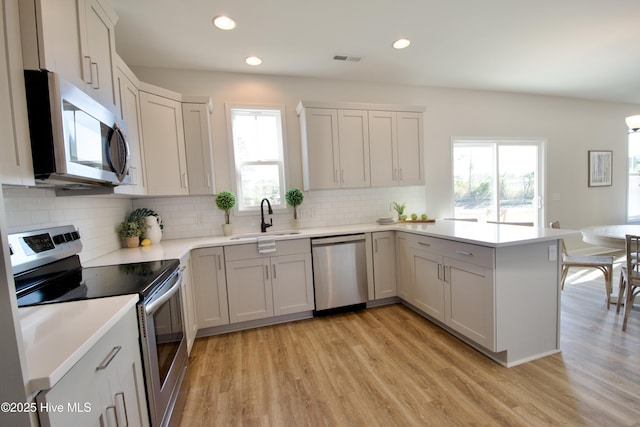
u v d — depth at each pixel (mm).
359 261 2994
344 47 2711
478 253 2014
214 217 3160
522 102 4277
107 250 2314
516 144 4359
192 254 2549
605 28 2533
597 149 4762
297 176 3381
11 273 614
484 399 1679
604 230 3033
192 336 2359
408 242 2863
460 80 3672
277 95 3283
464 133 4027
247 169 3307
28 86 1103
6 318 605
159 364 1397
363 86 3588
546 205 4504
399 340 2393
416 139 3432
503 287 1935
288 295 2811
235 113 3234
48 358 703
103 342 924
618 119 4863
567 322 2555
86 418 810
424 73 3406
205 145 2828
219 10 2090
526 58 3086
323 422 1575
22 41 1101
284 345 2406
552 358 2041
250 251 2691
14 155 1004
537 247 2021
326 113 3121
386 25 2383
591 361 1984
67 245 1602
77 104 1240
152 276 1480
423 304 2682
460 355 2139
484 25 2438
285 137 3316
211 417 1650
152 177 2461
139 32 2332
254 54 2766
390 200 3756
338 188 3186
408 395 1745
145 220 2691
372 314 2941
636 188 5062
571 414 1535
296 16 2203
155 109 2500
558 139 4512
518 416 1541
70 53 1367
